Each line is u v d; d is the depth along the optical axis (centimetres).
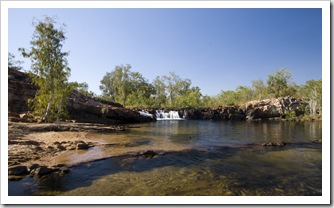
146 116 3819
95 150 1021
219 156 979
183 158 933
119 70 6084
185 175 710
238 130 2167
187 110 4659
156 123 3275
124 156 930
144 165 817
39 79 1981
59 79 2095
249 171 762
